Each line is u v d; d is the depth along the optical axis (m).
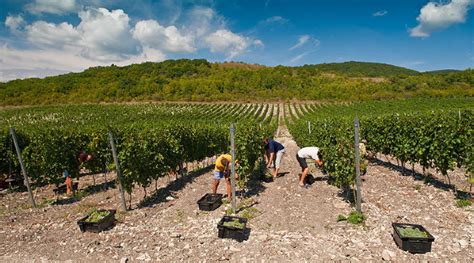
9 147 11.56
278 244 5.41
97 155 11.17
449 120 8.31
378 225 6.01
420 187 8.48
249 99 87.12
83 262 5.14
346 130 8.80
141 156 8.48
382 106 56.22
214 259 5.02
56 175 9.91
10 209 8.56
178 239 5.81
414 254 4.85
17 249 5.76
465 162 7.93
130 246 5.60
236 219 6.16
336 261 4.76
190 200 8.52
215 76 117.38
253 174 11.59
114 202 8.84
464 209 6.55
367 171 11.37
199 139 14.83
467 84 84.06
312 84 102.25
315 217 6.73
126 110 62.84
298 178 10.55
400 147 10.59
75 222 7.08
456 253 4.79
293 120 49.75
